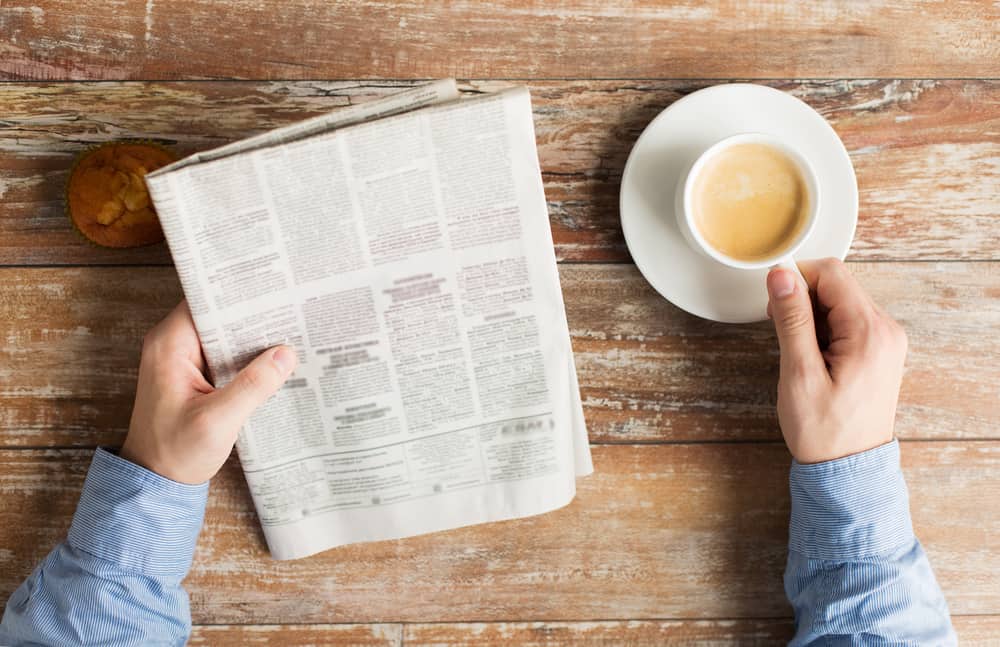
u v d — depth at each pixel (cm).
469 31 77
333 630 80
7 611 74
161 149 76
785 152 73
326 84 77
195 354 74
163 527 74
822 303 75
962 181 78
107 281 78
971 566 80
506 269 74
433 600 80
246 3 77
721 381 79
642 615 80
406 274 74
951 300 79
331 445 77
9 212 77
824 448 74
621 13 77
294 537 78
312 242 73
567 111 78
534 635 80
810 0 78
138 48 77
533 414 77
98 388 78
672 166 75
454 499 78
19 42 77
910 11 78
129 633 73
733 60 78
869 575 74
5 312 78
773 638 80
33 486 79
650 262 75
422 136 71
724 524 80
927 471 80
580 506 80
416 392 76
